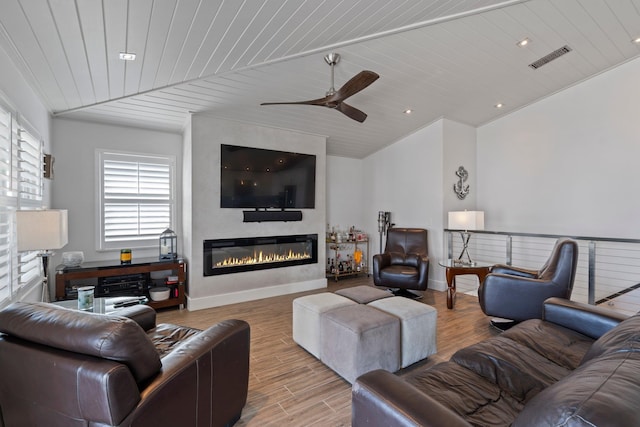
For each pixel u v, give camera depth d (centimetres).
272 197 443
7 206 215
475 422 118
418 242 473
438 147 482
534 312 286
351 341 216
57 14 184
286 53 275
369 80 250
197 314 368
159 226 424
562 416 69
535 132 474
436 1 238
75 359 114
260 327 329
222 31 227
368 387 113
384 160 570
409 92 396
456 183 499
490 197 524
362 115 319
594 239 325
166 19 202
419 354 246
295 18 224
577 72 405
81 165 378
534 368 154
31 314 129
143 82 293
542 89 438
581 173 434
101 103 332
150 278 400
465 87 401
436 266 483
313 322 258
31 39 204
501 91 425
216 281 400
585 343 190
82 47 222
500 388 143
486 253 525
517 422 83
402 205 539
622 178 402
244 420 185
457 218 407
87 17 190
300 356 265
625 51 369
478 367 159
